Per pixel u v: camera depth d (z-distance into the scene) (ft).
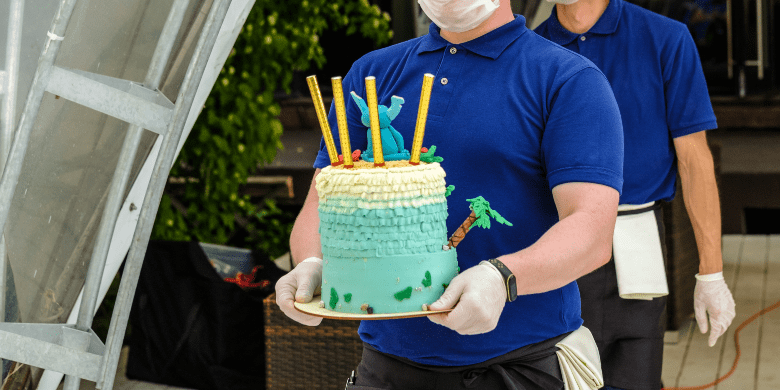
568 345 5.60
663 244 9.01
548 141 5.26
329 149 4.90
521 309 5.42
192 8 7.22
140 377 12.59
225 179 15.71
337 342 10.96
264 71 15.78
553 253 4.68
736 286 18.04
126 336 14.40
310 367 11.08
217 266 12.78
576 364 5.62
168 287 12.19
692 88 8.57
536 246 4.75
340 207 4.63
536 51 5.44
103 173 7.55
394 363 5.74
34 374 7.71
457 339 5.45
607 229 4.97
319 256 5.57
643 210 8.71
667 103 8.70
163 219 14.87
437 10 5.28
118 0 7.01
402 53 5.97
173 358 12.26
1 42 6.58
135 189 7.82
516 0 10.88
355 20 18.22
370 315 4.36
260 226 18.84
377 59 6.10
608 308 8.64
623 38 8.70
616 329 8.68
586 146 5.07
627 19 8.73
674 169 9.06
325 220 4.73
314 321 5.21
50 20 6.73
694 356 13.98
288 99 27.86
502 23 5.56
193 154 15.53
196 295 12.03
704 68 26.81
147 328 12.42
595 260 4.90
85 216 7.64
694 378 12.96
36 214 7.35
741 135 26.07
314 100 4.85
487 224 4.79
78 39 7.05
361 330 6.07
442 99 5.51
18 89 6.72
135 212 8.00
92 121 7.25
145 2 7.13
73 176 7.41
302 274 5.18
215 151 15.46
